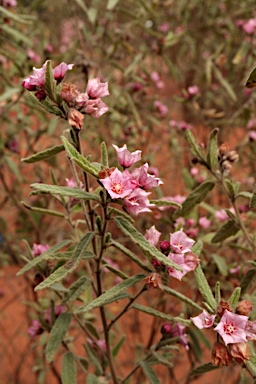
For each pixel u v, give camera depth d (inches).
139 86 26.1
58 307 14.4
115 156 24.0
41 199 24.8
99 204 11.7
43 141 33.4
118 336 25.6
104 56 26.3
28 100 21.8
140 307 12.5
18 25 24.3
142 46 28.4
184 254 11.3
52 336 12.9
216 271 17.6
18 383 26.5
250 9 29.0
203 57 38.2
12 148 25.0
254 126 24.9
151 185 10.5
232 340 10.3
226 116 33.2
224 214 17.6
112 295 11.2
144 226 23.6
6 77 23.2
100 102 11.2
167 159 32.3
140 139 25.4
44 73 11.0
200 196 14.7
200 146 15.8
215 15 33.7
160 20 34.7
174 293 11.6
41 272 13.6
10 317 31.1
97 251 12.8
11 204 28.4
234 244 17.0
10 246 29.4
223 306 10.9
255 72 10.9
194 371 13.0
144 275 11.6
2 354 28.5
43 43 25.3
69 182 14.1
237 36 30.4
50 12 42.4
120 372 24.1
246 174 29.0
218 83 35.5
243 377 15.0
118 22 34.0
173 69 28.8
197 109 26.1
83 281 13.0
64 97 10.9
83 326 13.9
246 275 14.4
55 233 27.5
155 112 28.6
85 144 30.0
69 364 13.4
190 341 17.0
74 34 39.1
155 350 13.7
